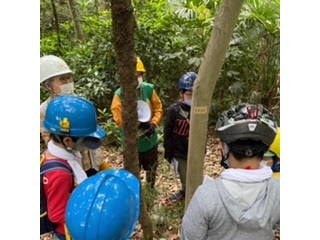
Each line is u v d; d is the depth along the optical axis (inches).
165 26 193.2
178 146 113.8
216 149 169.3
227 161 50.3
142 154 119.3
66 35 267.1
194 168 70.2
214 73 64.3
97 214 46.8
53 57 94.7
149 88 117.5
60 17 302.7
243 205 45.4
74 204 48.8
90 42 205.0
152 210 112.3
